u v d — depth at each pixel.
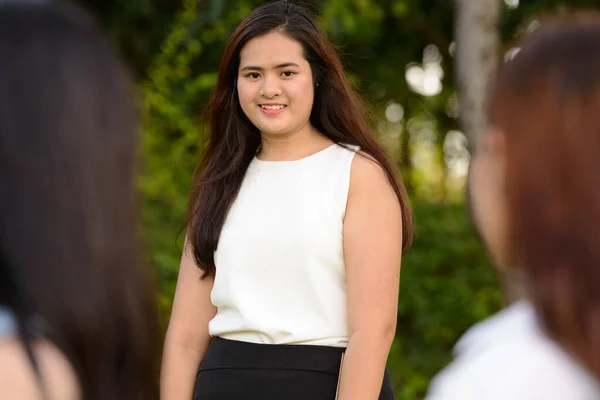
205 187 5.23
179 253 10.01
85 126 2.17
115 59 2.30
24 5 2.22
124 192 2.26
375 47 13.21
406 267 12.25
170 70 10.05
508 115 2.17
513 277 9.09
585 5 11.02
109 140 2.21
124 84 2.29
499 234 2.28
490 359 2.17
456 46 9.69
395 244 4.84
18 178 2.09
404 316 12.33
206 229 5.11
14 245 2.09
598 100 2.09
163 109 9.82
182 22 10.20
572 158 2.06
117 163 2.23
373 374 4.64
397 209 4.93
